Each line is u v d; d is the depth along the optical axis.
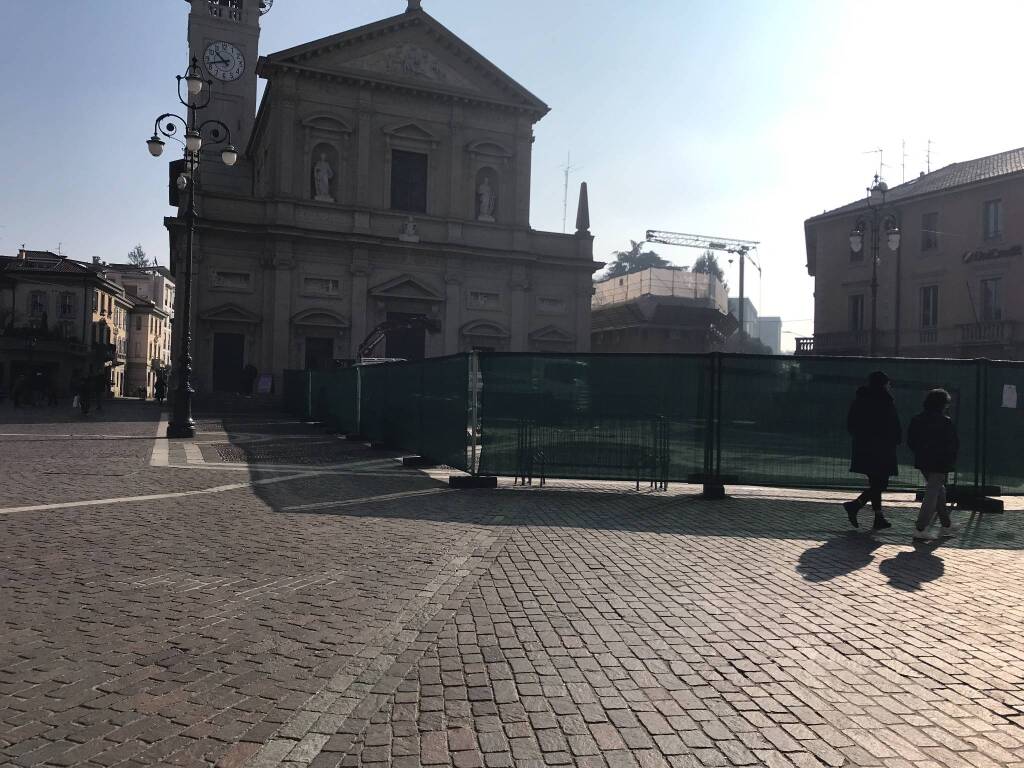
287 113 38.66
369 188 40.22
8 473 11.76
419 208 41.75
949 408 10.84
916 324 37.09
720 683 4.08
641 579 6.24
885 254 38.34
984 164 36.69
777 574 6.50
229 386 37.41
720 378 11.07
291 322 37.97
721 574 6.46
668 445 11.19
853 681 4.14
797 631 4.96
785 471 10.98
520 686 4.01
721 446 11.05
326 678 4.08
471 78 42.19
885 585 6.19
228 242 37.31
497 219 43.12
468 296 41.97
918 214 37.06
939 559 7.22
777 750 3.34
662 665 4.34
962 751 3.35
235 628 4.87
